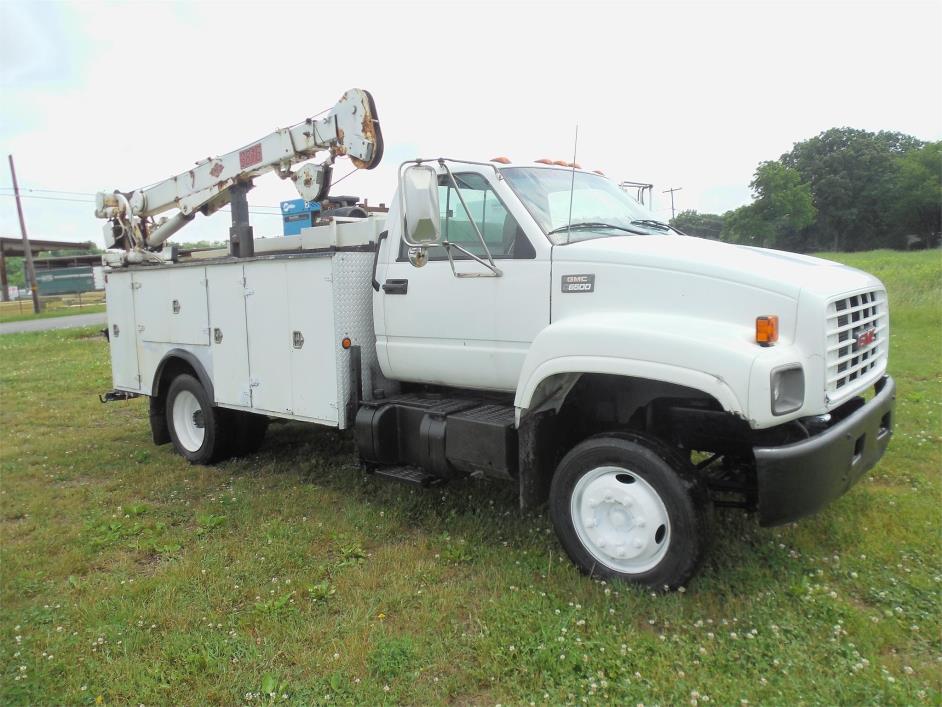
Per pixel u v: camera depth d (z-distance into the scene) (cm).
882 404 389
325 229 555
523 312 412
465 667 310
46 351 1716
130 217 769
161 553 446
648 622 337
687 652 311
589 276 385
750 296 342
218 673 315
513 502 495
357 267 491
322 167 584
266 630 348
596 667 305
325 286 485
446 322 449
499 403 459
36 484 602
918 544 406
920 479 505
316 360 499
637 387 391
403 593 376
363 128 538
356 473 577
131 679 312
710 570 373
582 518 382
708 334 334
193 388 623
